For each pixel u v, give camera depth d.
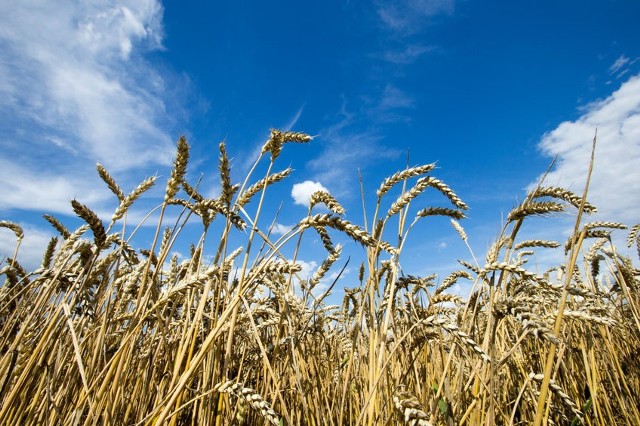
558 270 0.78
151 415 0.35
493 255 0.43
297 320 0.57
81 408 0.35
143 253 0.56
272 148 0.52
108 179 0.54
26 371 0.39
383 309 0.48
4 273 0.71
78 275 0.46
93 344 0.47
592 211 0.39
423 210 0.49
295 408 0.55
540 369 0.60
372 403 0.36
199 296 0.57
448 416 0.38
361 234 0.38
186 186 0.52
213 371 0.43
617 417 0.60
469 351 0.43
